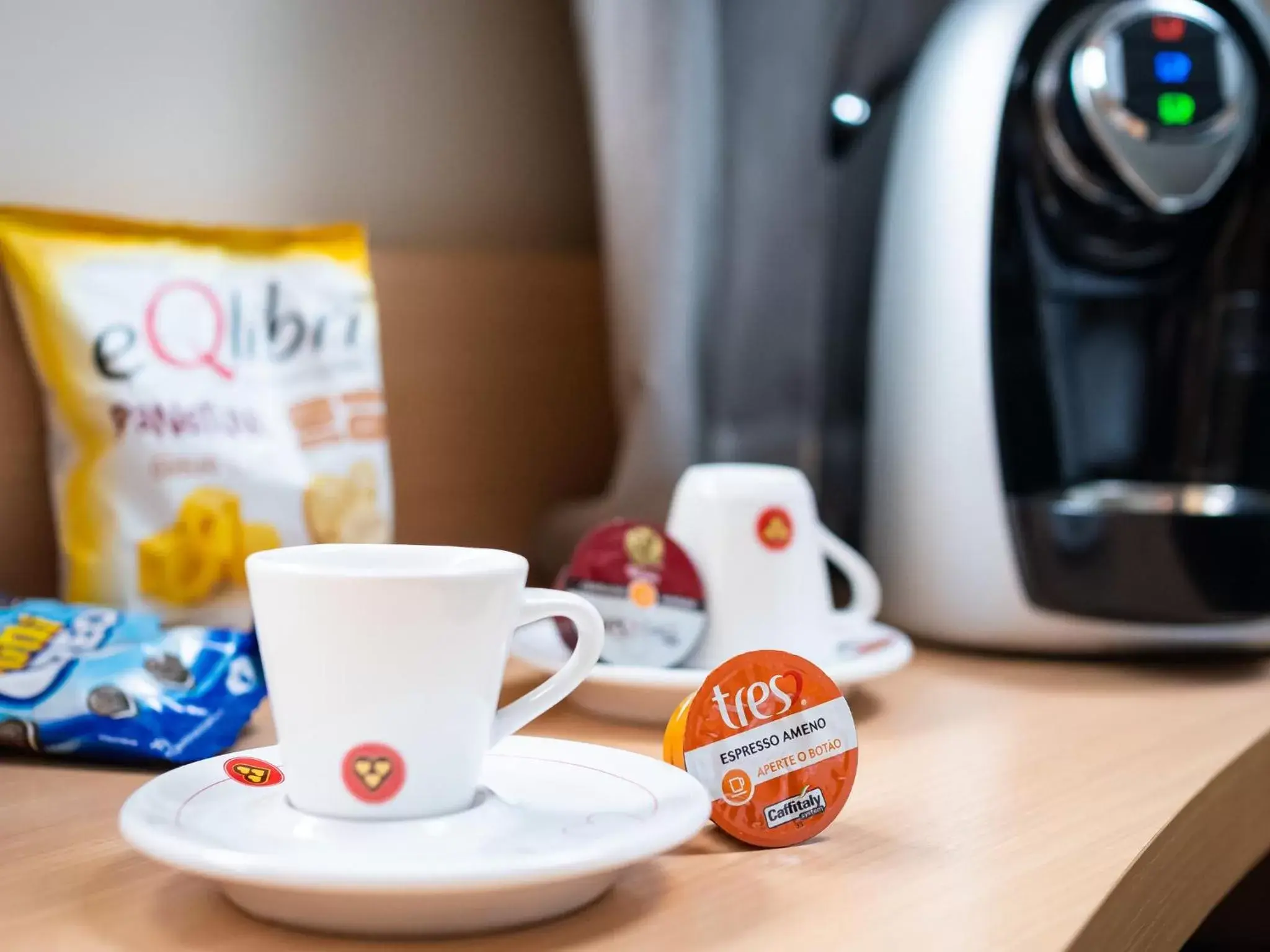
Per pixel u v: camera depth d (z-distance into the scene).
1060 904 0.39
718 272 0.93
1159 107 0.80
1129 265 0.86
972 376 0.81
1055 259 0.85
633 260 0.87
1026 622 0.80
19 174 0.70
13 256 0.66
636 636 0.65
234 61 0.79
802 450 0.97
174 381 0.69
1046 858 0.44
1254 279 0.84
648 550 0.66
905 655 0.67
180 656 0.56
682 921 0.37
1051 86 0.81
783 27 0.91
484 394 0.93
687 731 0.45
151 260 0.69
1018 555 0.80
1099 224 0.83
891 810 0.50
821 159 0.94
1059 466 0.84
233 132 0.80
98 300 0.67
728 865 0.43
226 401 0.70
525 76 0.98
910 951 0.35
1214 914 0.99
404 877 0.32
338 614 0.37
